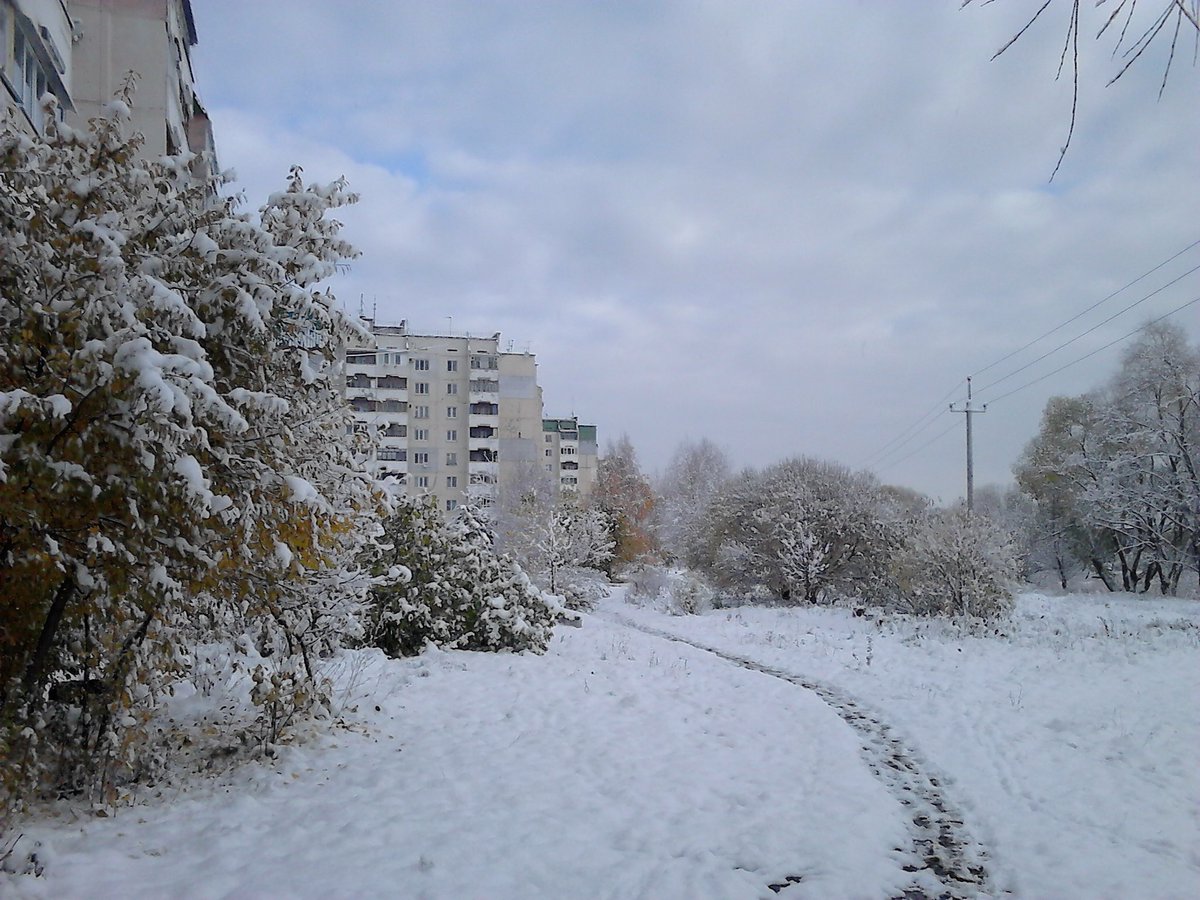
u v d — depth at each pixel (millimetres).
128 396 5062
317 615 8852
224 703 9242
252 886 5148
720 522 34250
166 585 5836
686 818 6691
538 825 6426
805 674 14609
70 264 5797
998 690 12336
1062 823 6637
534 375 61875
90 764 6559
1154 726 9773
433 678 12258
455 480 55438
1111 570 39438
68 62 12688
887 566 25500
